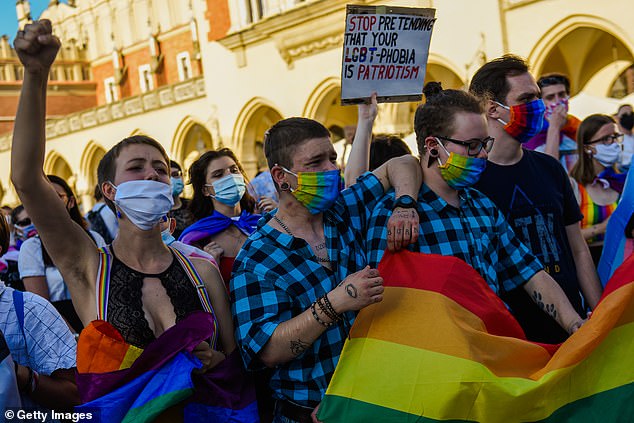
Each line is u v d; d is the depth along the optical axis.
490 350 2.71
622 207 4.05
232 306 2.82
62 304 4.96
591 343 2.72
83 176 29.31
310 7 17.22
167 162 2.97
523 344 2.76
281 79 19.22
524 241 3.42
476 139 2.94
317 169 2.81
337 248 2.91
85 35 35.41
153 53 30.92
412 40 3.57
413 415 2.60
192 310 2.85
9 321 2.79
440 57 15.13
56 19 37.06
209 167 4.88
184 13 29.73
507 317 2.84
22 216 6.13
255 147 21.42
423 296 2.75
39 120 2.56
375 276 2.60
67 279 2.82
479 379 2.61
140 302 2.78
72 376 2.86
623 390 2.81
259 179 7.29
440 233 3.00
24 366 2.69
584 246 3.70
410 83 3.63
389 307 2.76
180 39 29.97
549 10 13.42
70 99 34.34
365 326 2.75
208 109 23.05
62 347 2.86
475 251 3.02
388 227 2.86
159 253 2.92
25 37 2.44
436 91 3.29
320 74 17.94
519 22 13.89
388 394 2.63
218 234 4.77
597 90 16.86
